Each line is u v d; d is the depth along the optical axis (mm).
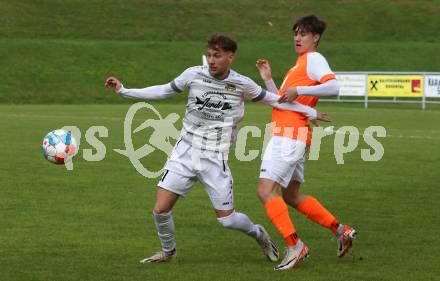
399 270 20672
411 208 30859
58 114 77375
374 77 96625
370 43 128250
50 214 28406
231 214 21250
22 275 19688
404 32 135000
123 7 141250
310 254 22828
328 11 143250
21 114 77000
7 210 29078
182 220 27719
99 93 104688
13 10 134000
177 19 137750
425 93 94875
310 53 21688
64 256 21906
